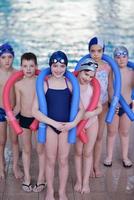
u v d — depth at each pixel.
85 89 3.41
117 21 11.77
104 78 3.68
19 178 3.89
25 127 3.55
